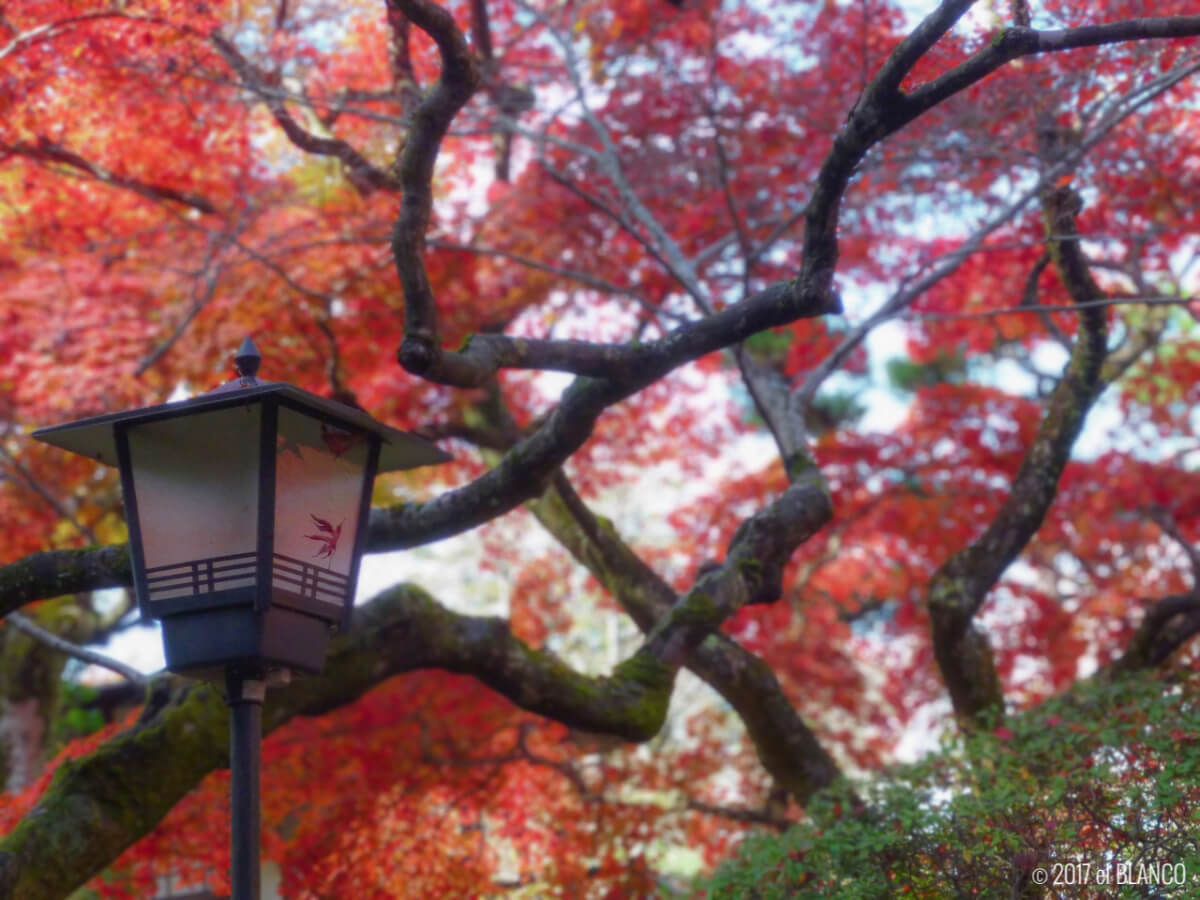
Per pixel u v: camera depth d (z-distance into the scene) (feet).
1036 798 16.67
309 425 11.56
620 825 31.17
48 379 31.86
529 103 31.53
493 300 34.81
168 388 33.22
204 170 29.37
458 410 33.27
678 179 33.22
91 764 18.53
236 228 29.48
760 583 20.75
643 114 33.50
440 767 30.22
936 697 42.34
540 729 31.37
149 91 25.34
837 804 20.03
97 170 27.14
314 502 11.55
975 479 38.58
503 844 33.01
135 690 41.83
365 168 24.86
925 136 25.58
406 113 24.38
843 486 39.04
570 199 33.40
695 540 42.29
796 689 42.24
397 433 12.31
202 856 25.68
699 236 33.86
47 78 23.68
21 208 29.86
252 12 26.43
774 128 32.65
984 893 15.60
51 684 39.70
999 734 20.27
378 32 27.04
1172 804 15.11
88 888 25.36
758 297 14.15
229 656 10.84
